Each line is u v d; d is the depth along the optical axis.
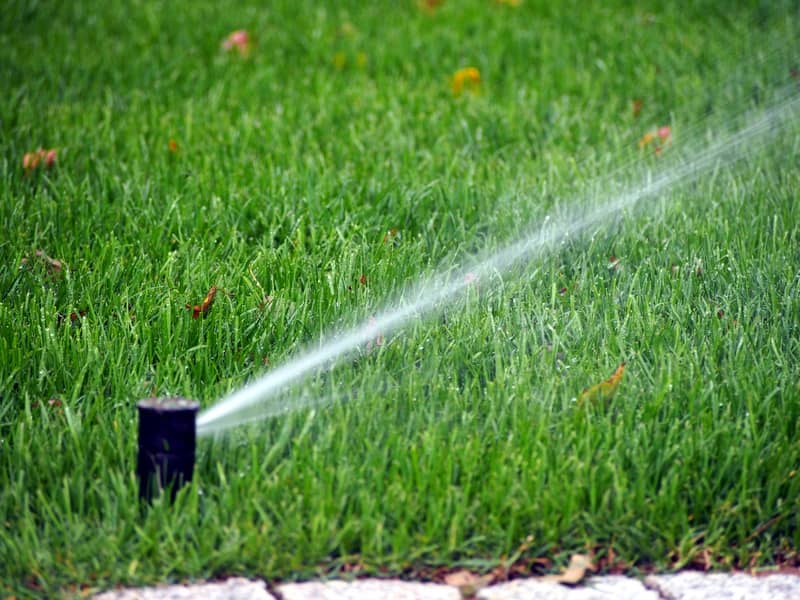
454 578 4.87
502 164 10.00
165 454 5.06
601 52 13.76
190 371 6.48
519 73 13.05
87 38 14.65
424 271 7.71
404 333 6.81
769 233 8.46
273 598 4.67
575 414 5.76
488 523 5.08
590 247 8.08
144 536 4.83
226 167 9.91
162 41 14.47
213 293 7.11
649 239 8.32
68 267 7.66
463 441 5.64
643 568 5.03
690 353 6.51
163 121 11.16
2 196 9.06
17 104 11.66
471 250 8.37
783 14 15.06
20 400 6.06
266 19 15.59
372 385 6.06
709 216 8.60
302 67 13.52
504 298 7.18
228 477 5.43
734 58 13.16
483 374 6.45
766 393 6.12
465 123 10.94
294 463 5.34
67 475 5.33
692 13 15.45
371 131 10.80
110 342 6.47
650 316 6.84
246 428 5.71
